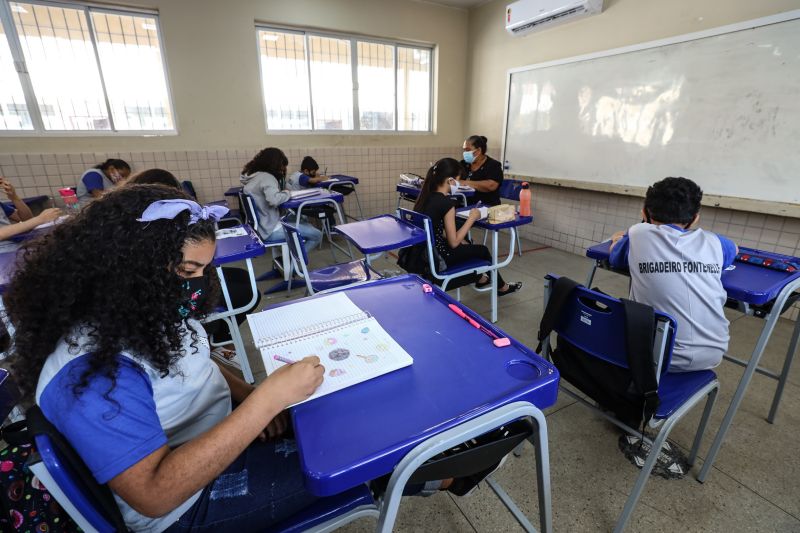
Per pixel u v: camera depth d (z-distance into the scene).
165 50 3.59
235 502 0.72
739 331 2.31
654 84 2.95
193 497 0.69
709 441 1.51
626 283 3.11
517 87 4.12
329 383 0.73
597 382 1.15
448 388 0.73
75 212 0.57
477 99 4.84
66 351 0.53
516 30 3.90
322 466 0.56
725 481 1.35
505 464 1.44
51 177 3.44
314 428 0.64
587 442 1.54
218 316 1.62
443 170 2.21
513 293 2.93
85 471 0.55
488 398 0.70
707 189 2.76
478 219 2.34
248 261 1.65
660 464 1.40
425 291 1.17
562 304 1.16
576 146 3.62
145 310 0.56
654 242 1.28
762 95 2.41
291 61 4.16
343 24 4.16
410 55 4.74
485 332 0.93
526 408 0.70
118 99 3.60
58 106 3.43
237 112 3.99
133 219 0.54
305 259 1.92
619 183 3.32
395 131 4.86
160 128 3.80
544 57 3.86
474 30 4.69
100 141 3.57
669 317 0.99
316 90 4.36
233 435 0.58
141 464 0.52
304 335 0.90
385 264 3.54
